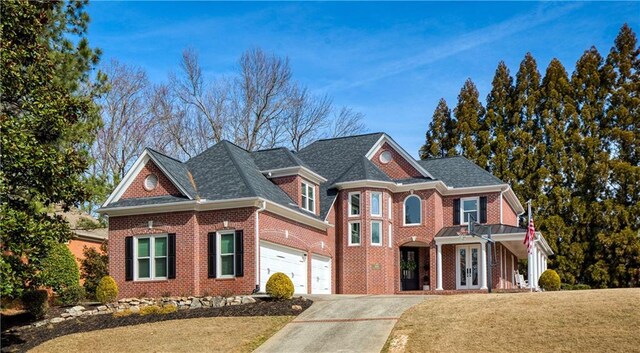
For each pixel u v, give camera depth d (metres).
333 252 38.12
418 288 39.81
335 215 38.72
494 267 38.41
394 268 39.00
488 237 33.50
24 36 22.14
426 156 62.31
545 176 53.44
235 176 31.59
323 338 21.45
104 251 38.22
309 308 26.00
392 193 39.56
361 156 40.16
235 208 30.09
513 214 45.22
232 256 29.88
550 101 55.88
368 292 37.19
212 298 27.77
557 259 50.94
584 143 53.47
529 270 34.47
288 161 35.94
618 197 51.19
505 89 59.38
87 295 34.75
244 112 57.22
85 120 28.28
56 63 26.30
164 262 30.73
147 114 54.69
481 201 39.66
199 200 30.22
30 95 21.77
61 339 23.89
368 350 19.75
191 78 56.91
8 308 29.59
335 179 40.06
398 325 22.08
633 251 48.59
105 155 51.44
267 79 57.50
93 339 23.52
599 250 50.06
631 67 55.50
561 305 22.17
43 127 21.72
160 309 26.92
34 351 22.66
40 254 21.91
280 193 34.91
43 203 24.16
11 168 20.59
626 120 53.69
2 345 24.05
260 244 30.00
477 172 40.91
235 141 56.84
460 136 59.50
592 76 55.62
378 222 38.22
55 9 27.45
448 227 39.84
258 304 26.73
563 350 18.25
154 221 31.05
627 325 19.53
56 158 21.62
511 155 56.03
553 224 51.41
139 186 31.89
